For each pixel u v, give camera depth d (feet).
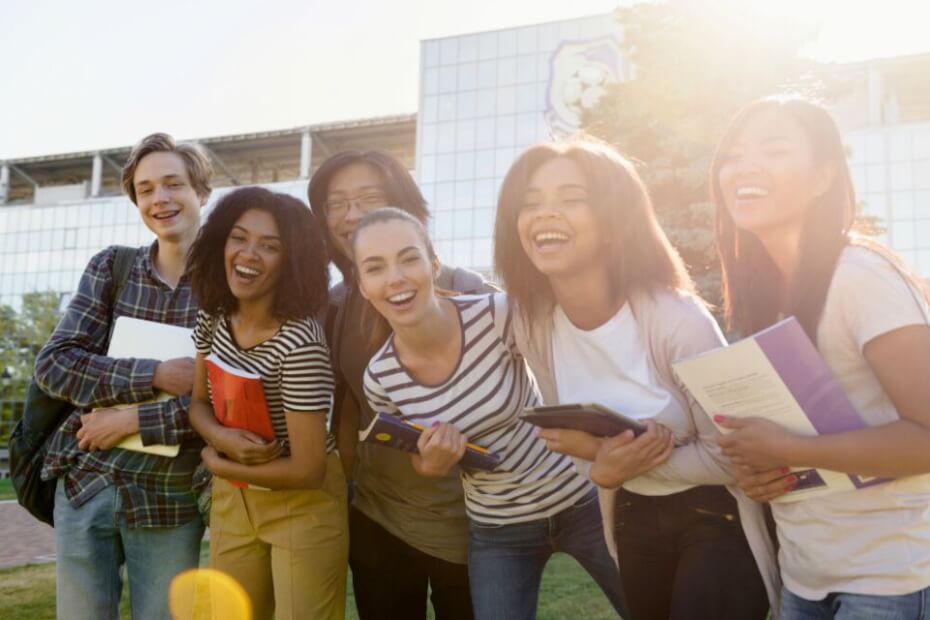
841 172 7.55
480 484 10.23
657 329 8.66
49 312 180.65
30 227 190.60
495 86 156.25
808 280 7.38
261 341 10.52
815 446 7.03
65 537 11.62
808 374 7.09
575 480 10.23
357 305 11.76
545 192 8.76
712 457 8.31
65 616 11.51
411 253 9.39
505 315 9.94
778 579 8.32
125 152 186.91
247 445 10.10
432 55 161.17
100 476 11.60
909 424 6.73
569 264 8.74
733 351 7.28
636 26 61.52
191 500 12.01
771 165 7.65
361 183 11.87
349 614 19.88
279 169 188.44
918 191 128.26
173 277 12.94
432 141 158.71
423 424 9.94
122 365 11.61
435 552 11.37
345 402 11.91
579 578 23.49
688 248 55.52
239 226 10.33
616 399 8.97
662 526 8.93
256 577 10.92
